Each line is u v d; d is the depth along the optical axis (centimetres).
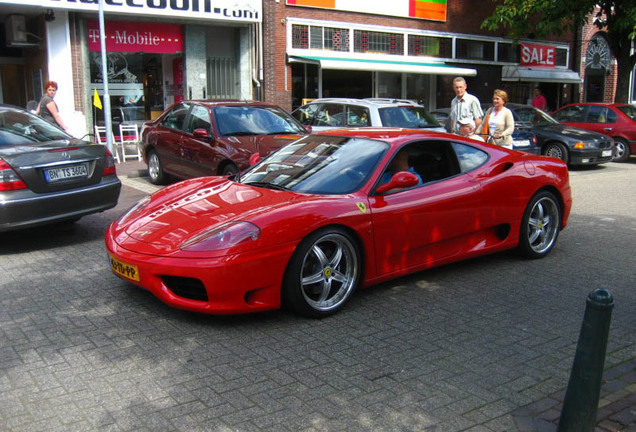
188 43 1507
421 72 1816
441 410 305
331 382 332
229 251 385
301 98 1725
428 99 2050
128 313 429
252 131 877
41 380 331
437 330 406
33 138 636
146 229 434
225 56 1614
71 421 290
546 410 305
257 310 401
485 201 517
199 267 382
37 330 400
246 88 1627
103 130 1378
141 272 402
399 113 1003
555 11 1667
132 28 1427
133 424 288
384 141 496
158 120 1016
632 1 1580
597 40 2523
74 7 1273
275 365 352
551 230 587
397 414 300
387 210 452
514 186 538
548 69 2325
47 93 999
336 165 484
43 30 1318
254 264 389
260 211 416
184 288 402
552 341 391
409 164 491
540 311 444
